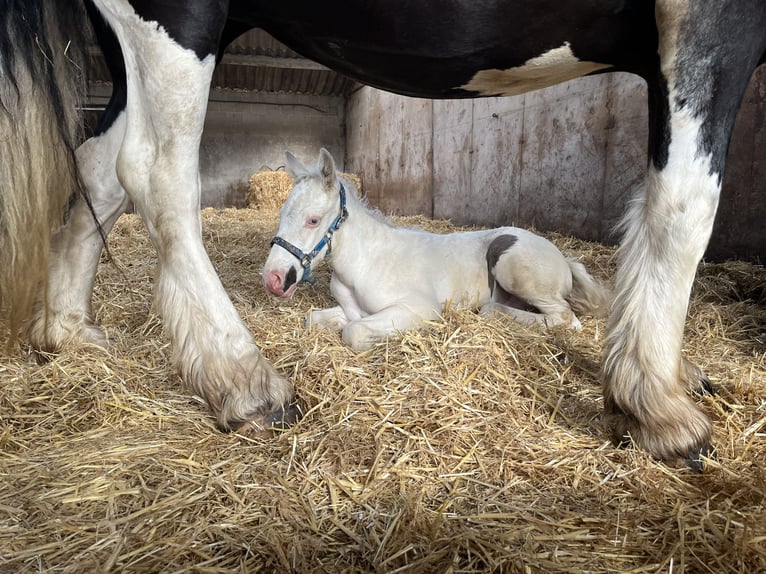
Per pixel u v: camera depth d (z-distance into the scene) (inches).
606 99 193.2
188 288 52.4
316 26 53.1
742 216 145.8
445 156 323.6
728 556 40.2
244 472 48.9
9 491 45.1
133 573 37.1
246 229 240.2
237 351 53.9
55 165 54.3
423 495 46.7
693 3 44.4
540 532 42.7
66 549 38.7
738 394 66.5
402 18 49.4
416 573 37.7
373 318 79.7
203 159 511.5
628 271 53.7
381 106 426.9
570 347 80.3
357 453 52.2
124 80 62.7
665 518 44.9
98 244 70.5
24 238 51.7
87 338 71.6
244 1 52.5
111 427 56.6
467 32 50.1
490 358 70.7
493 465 51.8
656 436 51.8
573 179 214.4
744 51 46.7
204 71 50.1
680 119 47.9
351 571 37.9
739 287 123.8
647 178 52.7
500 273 90.3
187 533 40.9
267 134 526.3
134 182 52.2
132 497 45.1
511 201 258.8
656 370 51.1
